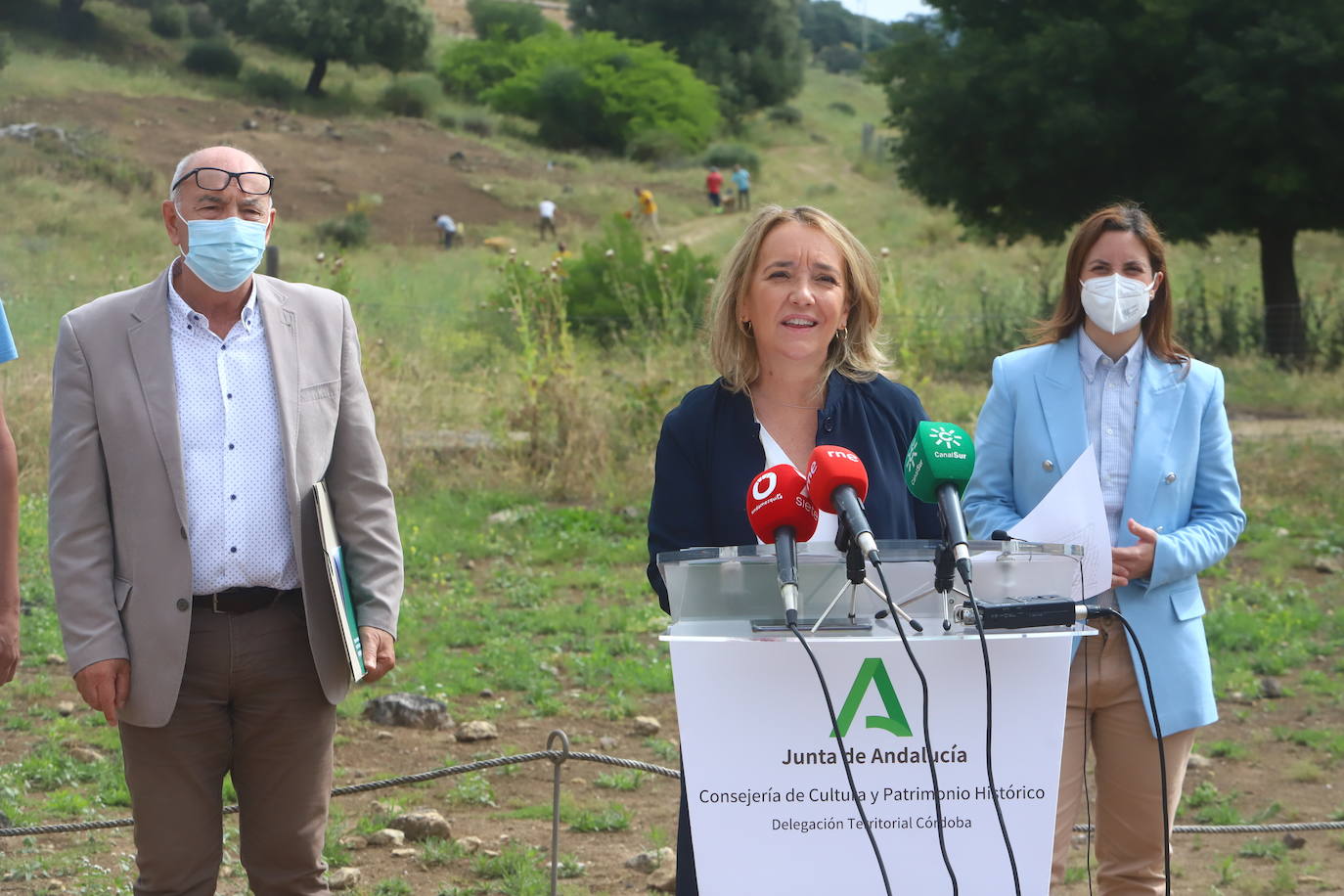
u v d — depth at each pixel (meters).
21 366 11.88
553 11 82.94
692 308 18.00
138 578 3.37
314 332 3.63
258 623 3.47
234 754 3.58
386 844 5.48
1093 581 3.44
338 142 44.09
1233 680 7.86
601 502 11.91
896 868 2.43
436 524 11.00
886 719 2.42
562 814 5.89
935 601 2.46
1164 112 20.33
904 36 22.91
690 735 2.43
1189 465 3.86
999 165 21.27
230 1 55.53
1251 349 19.05
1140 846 3.80
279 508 3.49
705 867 2.43
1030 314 19.44
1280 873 5.34
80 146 35.31
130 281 17.05
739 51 69.12
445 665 7.89
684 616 2.46
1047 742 2.43
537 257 31.02
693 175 49.69
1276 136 19.02
